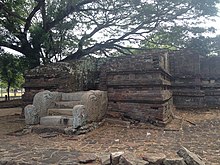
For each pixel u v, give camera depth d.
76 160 4.37
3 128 8.36
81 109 6.99
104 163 4.12
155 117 8.23
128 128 7.94
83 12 14.75
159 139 6.28
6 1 13.53
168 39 14.86
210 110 12.21
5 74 23.22
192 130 7.51
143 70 8.54
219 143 5.77
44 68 10.27
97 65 10.82
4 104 19.28
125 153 4.36
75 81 9.62
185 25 14.33
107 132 7.32
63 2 13.85
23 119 10.36
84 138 6.40
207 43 14.16
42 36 13.25
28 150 5.13
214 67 13.36
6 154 4.80
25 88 10.63
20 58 14.55
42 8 14.14
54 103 8.20
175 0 12.59
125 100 8.91
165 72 9.61
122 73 9.01
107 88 9.41
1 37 13.58
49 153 4.88
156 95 8.26
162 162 4.16
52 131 6.95
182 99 12.97
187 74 12.97
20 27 14.54
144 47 16.53
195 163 4.06
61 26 14.30
